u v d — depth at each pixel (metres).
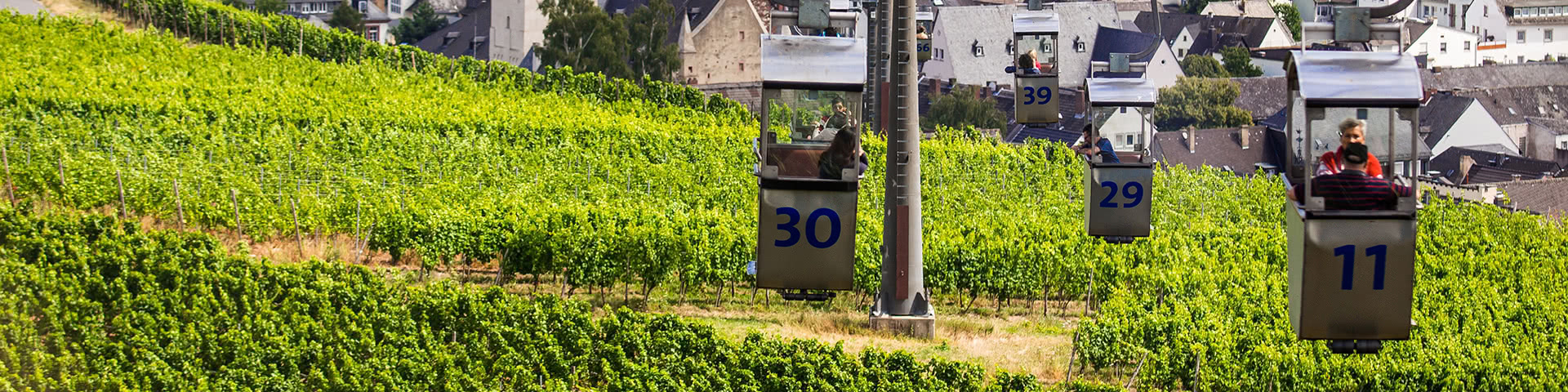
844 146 19.33
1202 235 41.34
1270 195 55.69
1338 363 28.16
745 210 46.28
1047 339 31.94
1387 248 16.48
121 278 27.56
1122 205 29.52
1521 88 141.62
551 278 35.84
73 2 73.69
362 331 25.41
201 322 25.30
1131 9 174.25
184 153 41.41
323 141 46.66
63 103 46.25
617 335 26.14
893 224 31.17
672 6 122.69
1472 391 29.41
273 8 166.00
